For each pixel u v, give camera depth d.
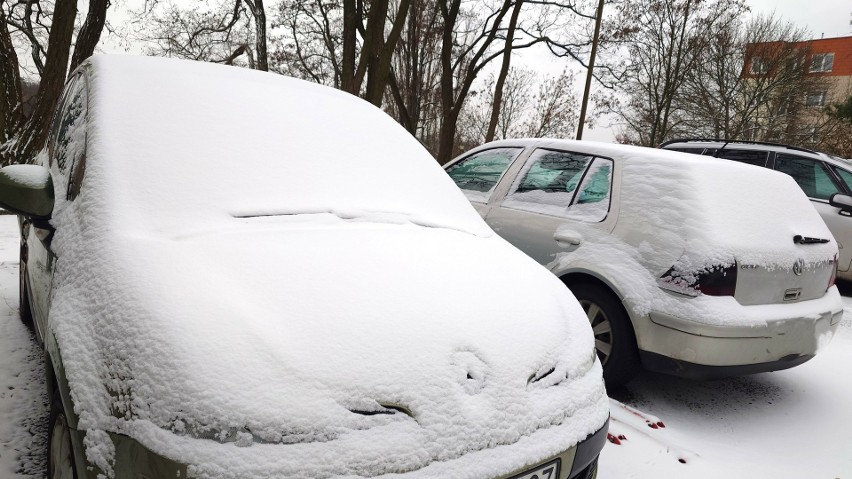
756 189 3.58
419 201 2.63
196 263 1.69
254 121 2.50
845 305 6.61
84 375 1.45
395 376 1.47
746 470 2.78
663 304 3.20
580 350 1.92
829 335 3.56
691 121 31.73
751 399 3.76
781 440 3.18
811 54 30.30
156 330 1.43
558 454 1.61
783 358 3.26
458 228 2.54
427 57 29.97
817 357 4.66
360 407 1.39
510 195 4.38
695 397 3.74
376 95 14.86
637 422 3.12
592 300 3.57
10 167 2.12
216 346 1.41
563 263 3.73
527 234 4.04
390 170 2.72
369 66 15.73
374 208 2.39
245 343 1.43
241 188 2.16
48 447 1.82
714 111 30.61
